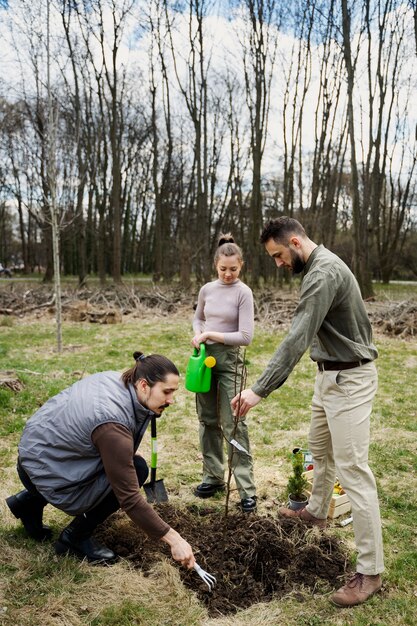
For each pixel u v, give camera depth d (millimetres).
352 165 14562
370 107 16312
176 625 2277
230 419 3295
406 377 6949
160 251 21719
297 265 2629
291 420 5141
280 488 3646
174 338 9602
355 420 2516
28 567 2621
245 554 2758
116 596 2436
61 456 2510
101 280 21047
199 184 17672
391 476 3881
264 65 16594
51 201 8320
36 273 41594
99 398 2498
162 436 4617
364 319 2592
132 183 35812
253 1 16016
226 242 3367
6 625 2219
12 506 2812
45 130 11180
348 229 33562
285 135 19531
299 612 2373
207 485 3496
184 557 2344
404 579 2633
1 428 4594
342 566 2725
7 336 9703
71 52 14977
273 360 2484
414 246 32531
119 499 2383
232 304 3268
